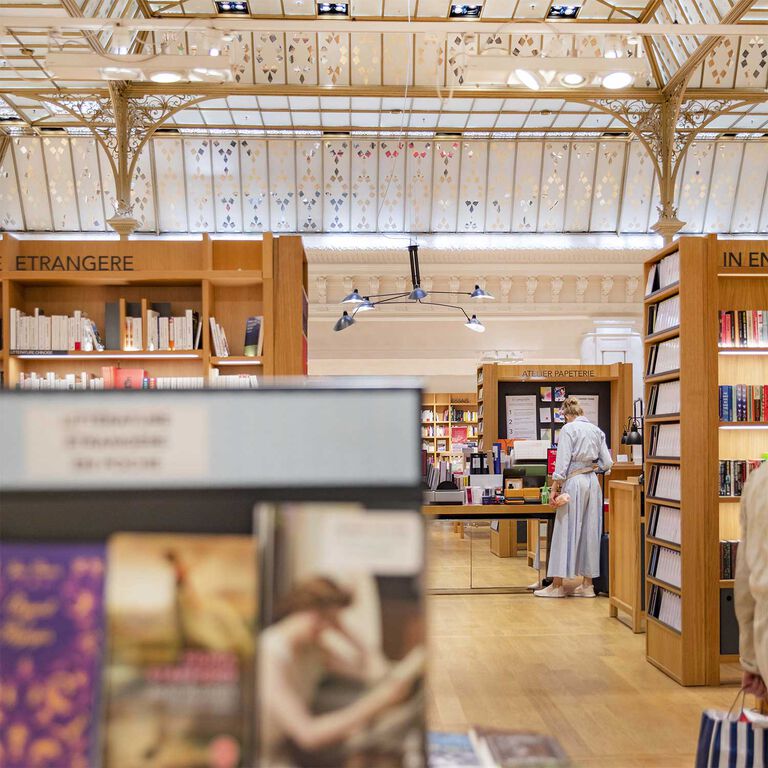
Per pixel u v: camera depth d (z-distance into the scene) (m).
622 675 5.33
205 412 0.78
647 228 15.98
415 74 13.04
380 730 0.70
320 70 13.00
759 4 10.95
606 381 12.25
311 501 0.77
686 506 5.16
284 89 12.55
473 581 9.07
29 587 0.72
